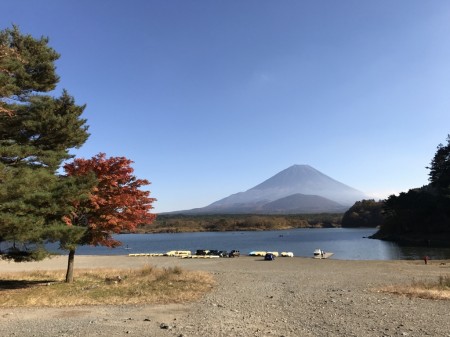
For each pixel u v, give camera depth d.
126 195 18.41
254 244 99.38
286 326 9.89
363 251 69.50
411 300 13.66
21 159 16.17
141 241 133.50
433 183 105.50
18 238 14.05
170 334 8.99
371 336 8.73
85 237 18.27
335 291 16.92
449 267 31.84
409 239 93.06
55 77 18.22
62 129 17.61
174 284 18.59
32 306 13.22
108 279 20.50
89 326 9.96
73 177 16.66
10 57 15.98
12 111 15.84
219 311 12.18
